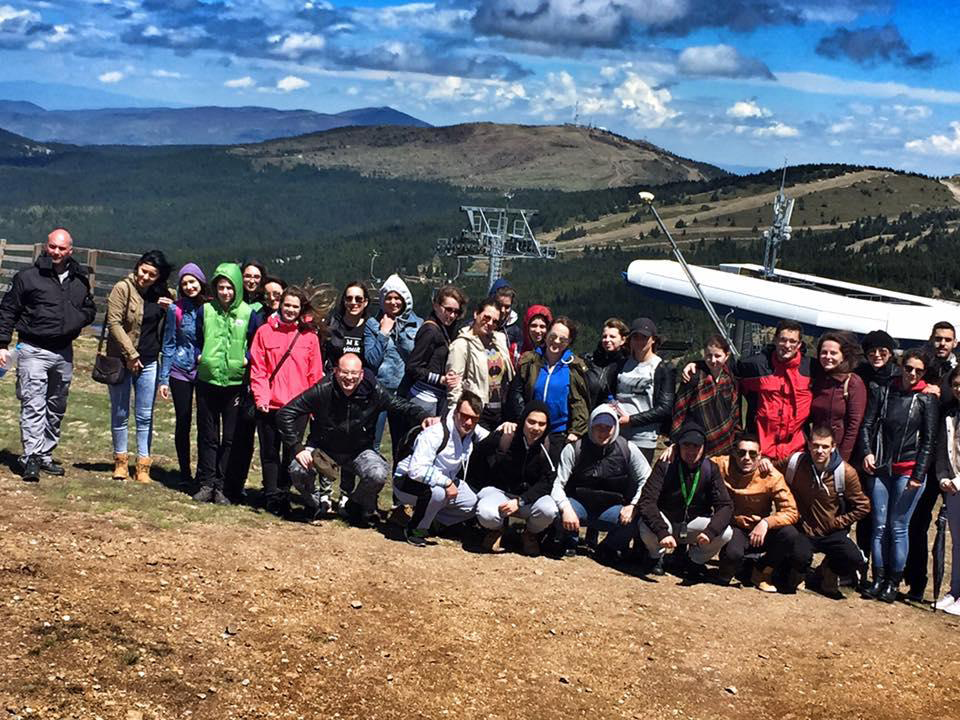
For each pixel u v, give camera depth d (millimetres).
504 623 7082
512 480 8984
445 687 6020
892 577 8836
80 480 9047
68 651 5570
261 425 8898
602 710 6055
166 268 9250
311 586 7145
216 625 6258
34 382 8766
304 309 8836
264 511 9023
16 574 6414
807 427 8945
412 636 6629
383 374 9602
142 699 5293
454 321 9352
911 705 6645
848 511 8648
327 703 5629
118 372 9094
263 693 5598
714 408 8758
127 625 6012
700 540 8445
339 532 8672
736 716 6203
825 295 38594
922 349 8852
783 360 8773
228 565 7254
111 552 7078
